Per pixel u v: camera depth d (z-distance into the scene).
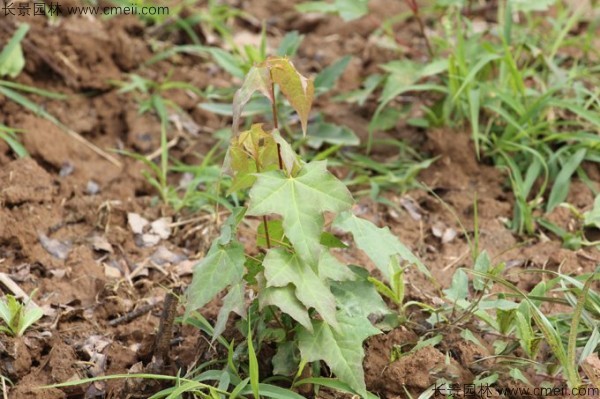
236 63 5.99
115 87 6.32
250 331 3.80
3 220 4.92
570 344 3.70
